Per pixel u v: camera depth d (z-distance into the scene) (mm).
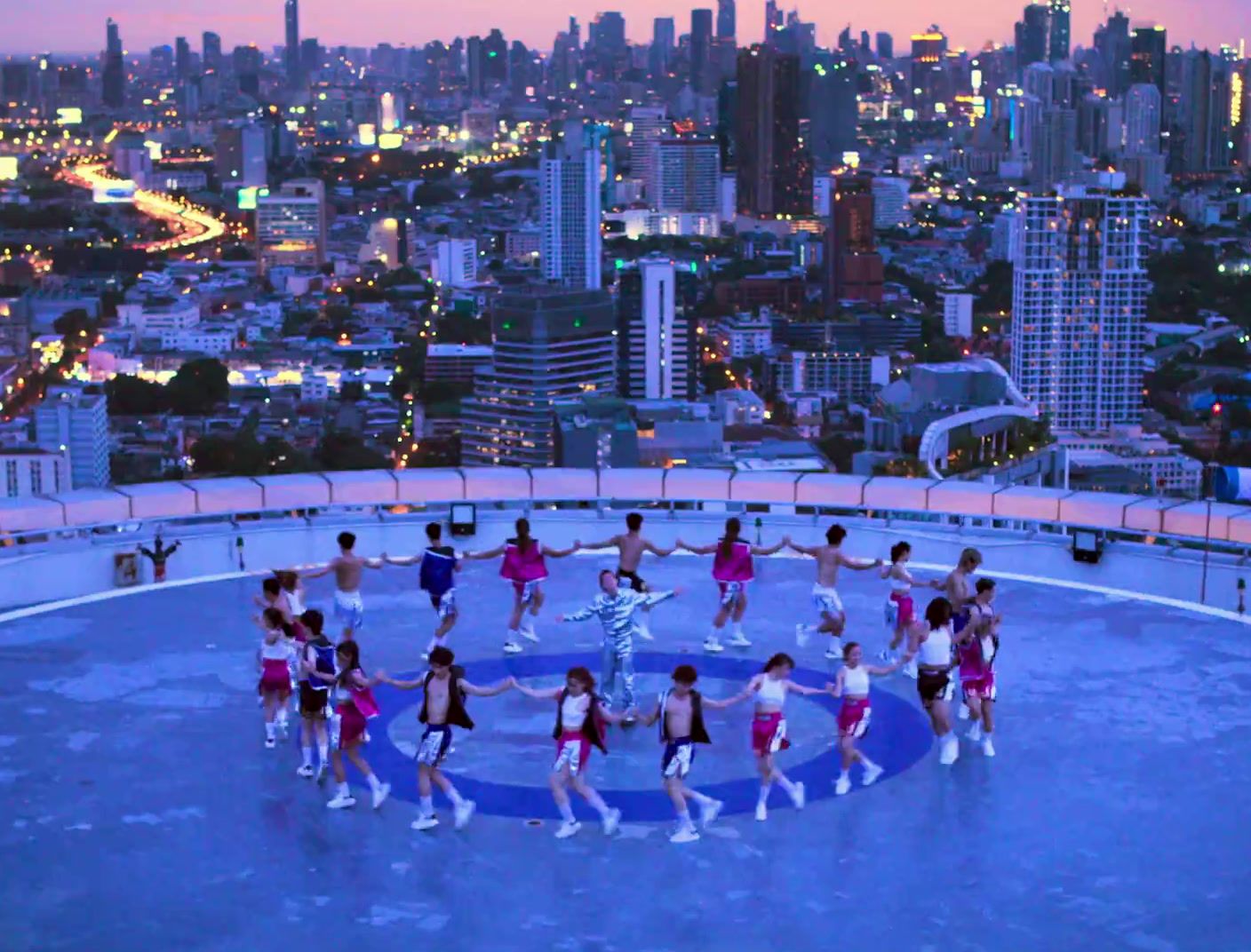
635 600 25078
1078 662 28203
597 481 39312
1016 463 181625
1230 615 31219
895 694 26750
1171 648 29047
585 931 18391
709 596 32938
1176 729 24891
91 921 18625
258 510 38125
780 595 33125
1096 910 18938
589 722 20906
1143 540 38594
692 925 18531
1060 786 22656
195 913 18828
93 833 21047
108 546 36688
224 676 27594
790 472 39219
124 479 198125
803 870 19953
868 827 21266
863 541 38188
